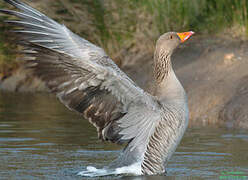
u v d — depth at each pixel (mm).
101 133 10141
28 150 12312
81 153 12164
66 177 10016
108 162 11352
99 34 22594
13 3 9297
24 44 9008
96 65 9023
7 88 23922
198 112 16688
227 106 16281
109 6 22141
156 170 10570
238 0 21938
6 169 10570
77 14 21953
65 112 18016
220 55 20188
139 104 10164
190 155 11930
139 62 22250
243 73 18188
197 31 22688
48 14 21234
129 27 22641
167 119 10516
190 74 19281
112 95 9758
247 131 14484
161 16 22266
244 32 21969
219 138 13633
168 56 11070
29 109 18531
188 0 22203
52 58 8914
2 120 16172
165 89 10883
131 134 10469
